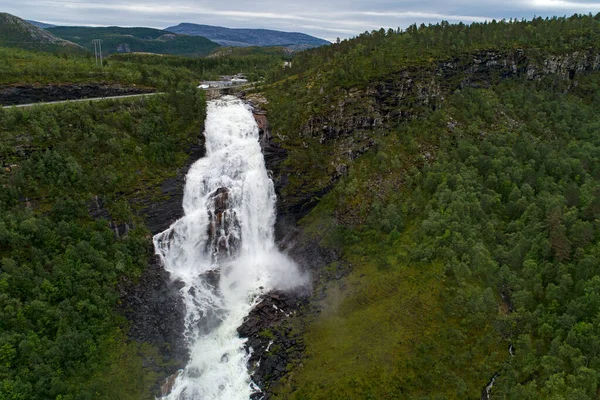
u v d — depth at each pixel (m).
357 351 51.94
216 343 56.66
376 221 69.50
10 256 50.78
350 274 64.19
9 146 57.38
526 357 48.81
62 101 74.31
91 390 45.97
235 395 50.44
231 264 70.88
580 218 63.41
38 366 44.03
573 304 50.53
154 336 55.38
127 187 64.50
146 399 48.78
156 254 65.00
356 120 80.00
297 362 52.34
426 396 46.50
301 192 75.44
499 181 73.44
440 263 59.72
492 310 53.69
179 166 72.00
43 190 57.16
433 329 52.69
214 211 71.94
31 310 47.50
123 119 69.81
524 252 59.84
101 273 55.72
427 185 72.94
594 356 45.84
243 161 76.50
